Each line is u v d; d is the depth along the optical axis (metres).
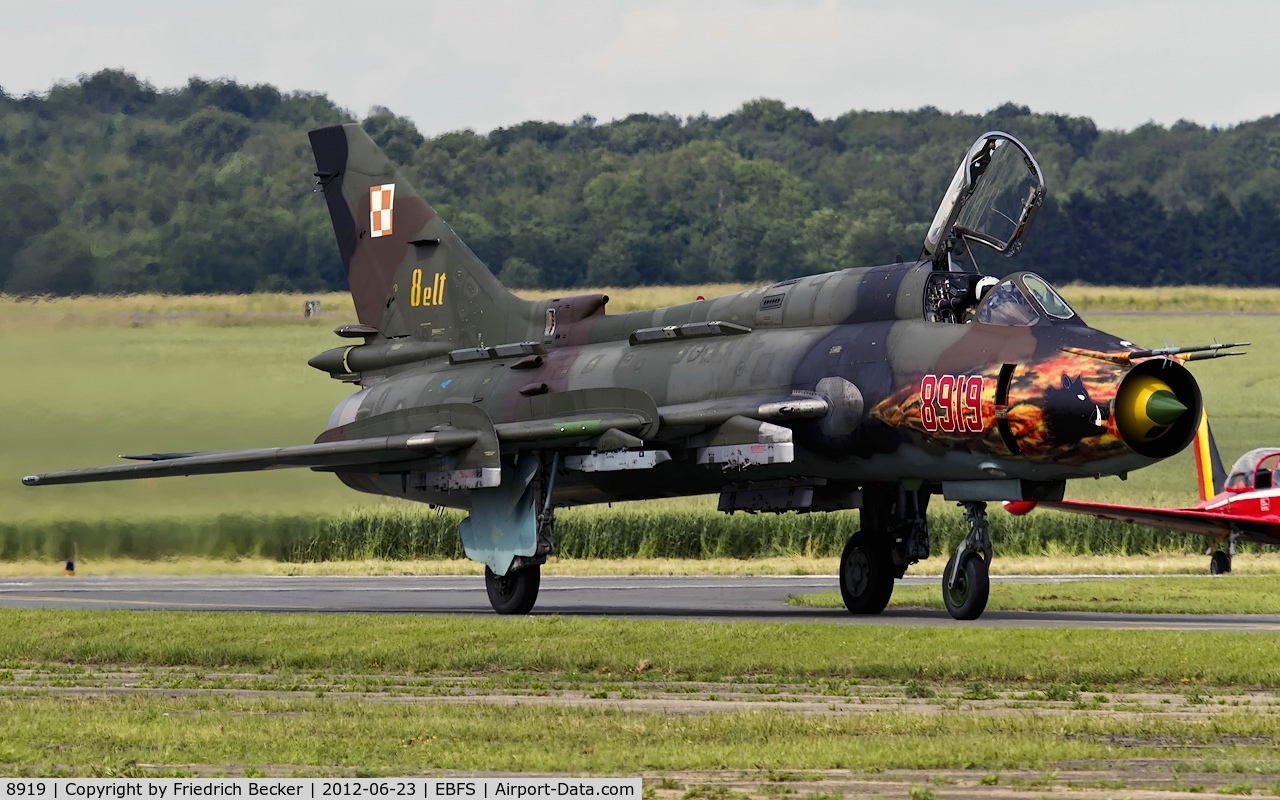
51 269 195.62
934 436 63.12
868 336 66.62
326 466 80.56
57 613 66.44
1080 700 42.53
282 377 140.75
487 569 75.94
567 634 55.22
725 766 33.50
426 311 87.81
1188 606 69.69
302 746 36.44
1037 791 30.81
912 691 44.09
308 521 123.19
